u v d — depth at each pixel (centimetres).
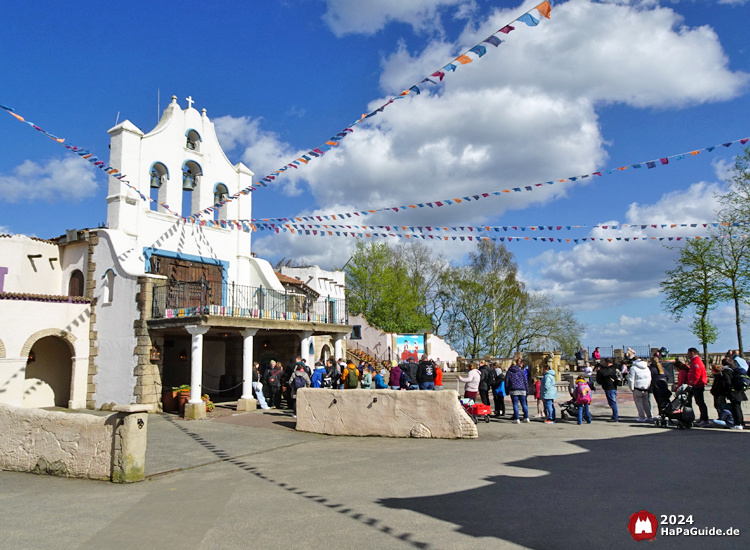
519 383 1427
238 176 2406
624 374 2359
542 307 4416
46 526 620
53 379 2061
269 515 643
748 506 613
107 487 816
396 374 1731
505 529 562
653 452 956
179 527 608
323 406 1352
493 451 1021
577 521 580
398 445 1144
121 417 862
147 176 2048
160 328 1783
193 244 2181
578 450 1000
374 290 4272
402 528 577
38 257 2100
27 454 959
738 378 1212
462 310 4762
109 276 1952
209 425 1516
